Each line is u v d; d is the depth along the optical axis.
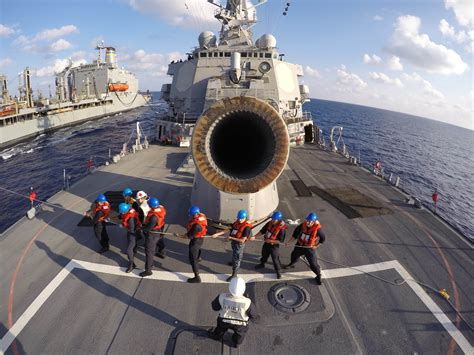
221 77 17.38
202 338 4.89
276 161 6.72
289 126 19.25
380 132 70.88
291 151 18.47
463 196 26.94
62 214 9.48
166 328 5.14
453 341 4.91
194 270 6.25
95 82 66.31
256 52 18.77
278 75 19.12
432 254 7.43
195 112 19.06
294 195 11.25
